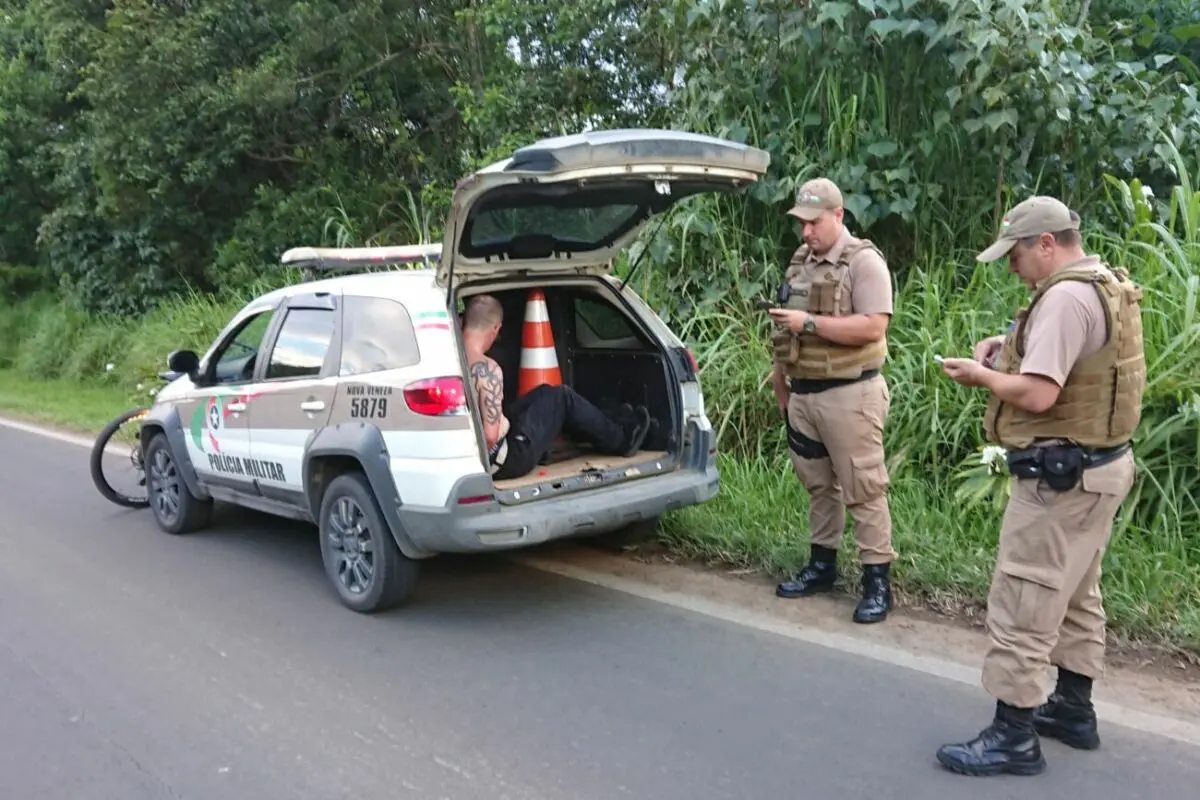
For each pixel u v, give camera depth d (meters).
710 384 6.68
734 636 4.65
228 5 12.77
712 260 7.23
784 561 5.34
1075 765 3.46
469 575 5.65
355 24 12.46
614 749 3.68
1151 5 8.38
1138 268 5.89
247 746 3.82
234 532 6.84
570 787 3.44
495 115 10.26
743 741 3.70
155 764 3.71
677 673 4.29
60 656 4.73
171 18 13.20
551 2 9.87
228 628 5.01
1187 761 3.46
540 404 5.09
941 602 4.82
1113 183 6.49
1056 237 3.26
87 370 14.91
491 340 5.02
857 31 6.86
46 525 7.12
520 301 5.70
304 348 5.43
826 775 3.44
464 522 4.56
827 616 4.83
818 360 4.61
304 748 3.79
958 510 5.43
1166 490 5.01
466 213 4.52
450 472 4.57
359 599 5.12
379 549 4.94
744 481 6.15
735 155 4.73
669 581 5.41
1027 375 3.18
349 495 5.09
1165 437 5.00
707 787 3.40
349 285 5.30
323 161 13.51
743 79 7.43
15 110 16.89
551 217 5.02
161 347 12.78
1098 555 3.42
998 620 3.38
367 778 3.56
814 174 6.96
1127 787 3.31
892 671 4.22
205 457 6.28
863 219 6.65
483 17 10.30
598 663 4.42
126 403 12.31
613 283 5.59
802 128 7.09
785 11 6.95
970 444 5.74
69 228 15.88
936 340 6.02
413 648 4.67
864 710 3.90
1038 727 3.64
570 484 4.94
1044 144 6.96
